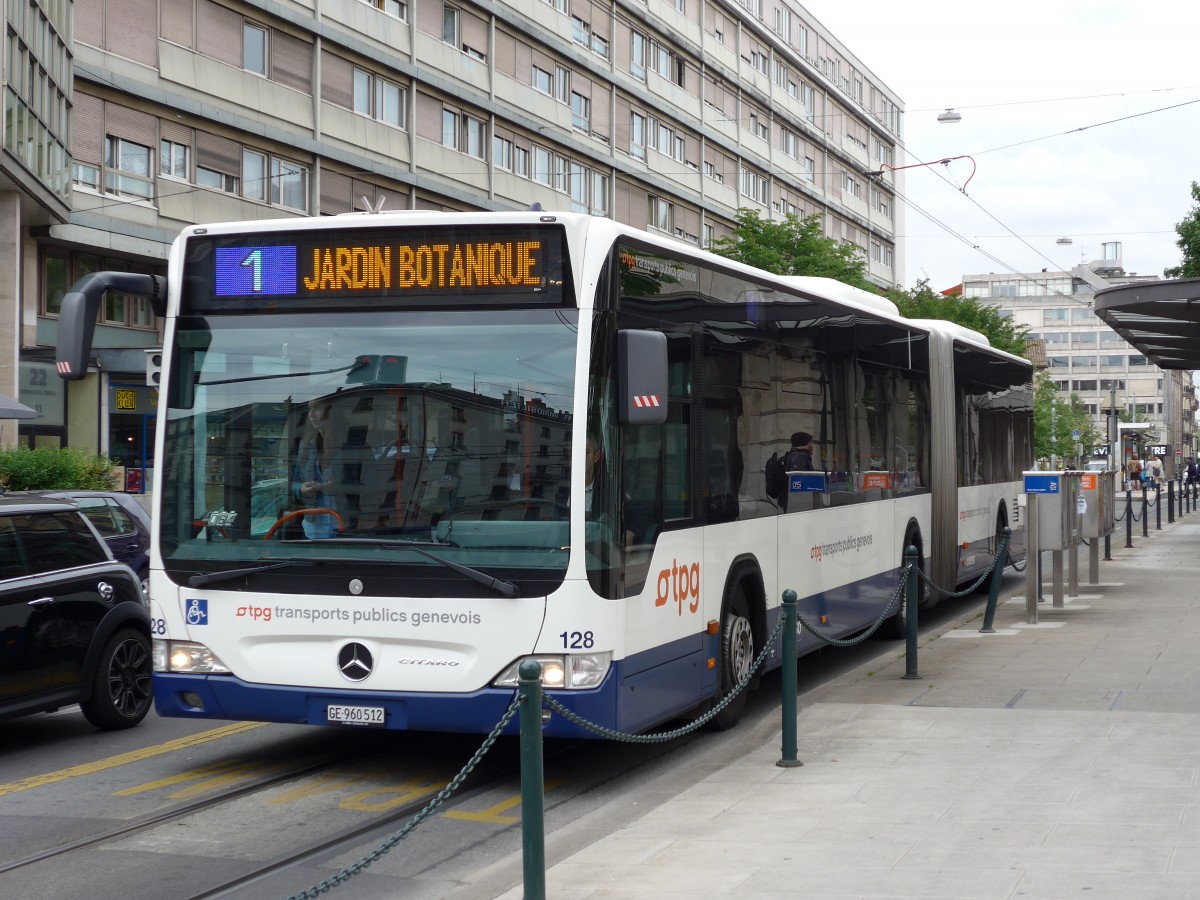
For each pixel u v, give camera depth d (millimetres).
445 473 7363
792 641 7836
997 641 13242
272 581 7539
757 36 62344
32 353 27984
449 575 7262
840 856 5801
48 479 22406
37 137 25000
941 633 14125
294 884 6039
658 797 7512
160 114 30109
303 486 7559
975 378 17109
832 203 72375
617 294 7527
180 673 7695
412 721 7316
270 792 7777
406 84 38000
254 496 7633
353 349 7555
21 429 27766
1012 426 19844
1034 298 166625
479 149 41406
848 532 11961
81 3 28016
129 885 6004
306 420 7594
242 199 32438
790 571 10352
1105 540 23719
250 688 7543
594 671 7168
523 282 7375
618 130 49781
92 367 29266
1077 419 115000
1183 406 168250
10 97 23250
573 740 9195
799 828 6328
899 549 13758
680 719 9227
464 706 7215
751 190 62188
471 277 7441
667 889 5391
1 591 8773
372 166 36312
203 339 7789
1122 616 15094
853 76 76250
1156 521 35156
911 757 7883
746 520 9406
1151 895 5125
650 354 7246
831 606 11430
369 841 6758
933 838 6055
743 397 9406
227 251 7777
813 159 70125
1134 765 7469
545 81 44938
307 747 9031
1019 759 7715
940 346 15516
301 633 7480
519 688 5094
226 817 7215
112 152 29016
